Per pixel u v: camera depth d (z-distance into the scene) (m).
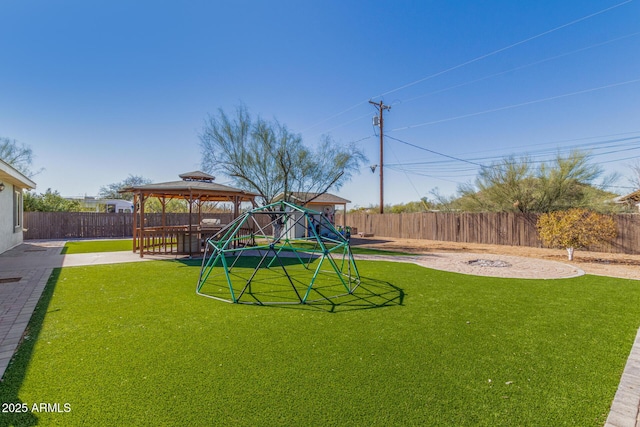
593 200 14.97
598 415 2.08
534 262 9.44
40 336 3.35
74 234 16.62
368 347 3.14
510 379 2.54
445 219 17.08
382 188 20.14
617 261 9.79
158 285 5.84
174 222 18.95
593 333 3.60
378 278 6.72
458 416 2.05
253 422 1.96
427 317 4.12
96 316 4.04
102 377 2.50
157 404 2.14
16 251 10.69
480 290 5.68
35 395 2.24
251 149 13.96
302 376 2.55
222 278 6.55
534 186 15.90
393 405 2.16
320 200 18.69
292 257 9.95
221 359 2.85
